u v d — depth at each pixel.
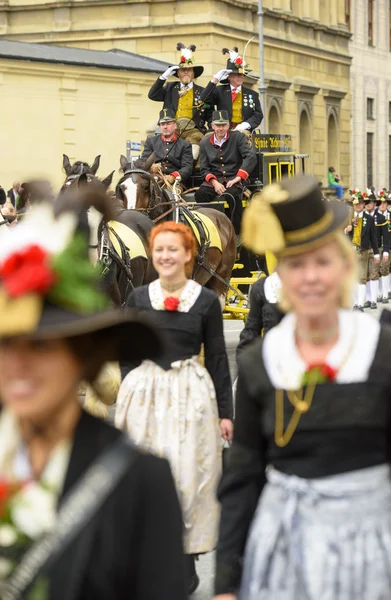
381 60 76.56
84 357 3.74
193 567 8.70
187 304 8.73
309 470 4.94
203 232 19.28
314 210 5.02
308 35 62.38
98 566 3.59
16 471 3.77
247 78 53.03
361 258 33.09
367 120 74.19
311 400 4.96
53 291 3.61
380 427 4.95
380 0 76.25
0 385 3.74
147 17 50.25
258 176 25.69
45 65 39.06
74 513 3.60
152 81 44.41
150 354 3.85
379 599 4.83
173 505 3.71
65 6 51.19
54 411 3.74
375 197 37.06
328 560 4.82
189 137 25.70
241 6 52.75
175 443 8.53
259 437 5.22
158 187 19.50
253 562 4.98
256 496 5.25
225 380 8.84
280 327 5.23
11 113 38.31
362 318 5.12
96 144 41.91
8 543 3.59
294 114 60.34
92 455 3.68
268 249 5.07
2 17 52.12
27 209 17.41
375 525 4.88
